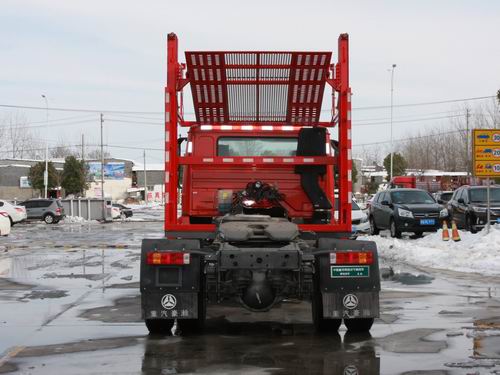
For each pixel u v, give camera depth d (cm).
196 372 634
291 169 1002
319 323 812
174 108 910
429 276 1416
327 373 630
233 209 964
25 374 627
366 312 784
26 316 941
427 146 9038
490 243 1764
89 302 1070
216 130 1052
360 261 784
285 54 979
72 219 4762
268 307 782
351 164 912
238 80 1034
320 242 811
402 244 1955
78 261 1766
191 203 1005
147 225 4112
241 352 718
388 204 2577
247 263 761
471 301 1059
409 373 626
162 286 781
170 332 825
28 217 4478
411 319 902
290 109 1098
